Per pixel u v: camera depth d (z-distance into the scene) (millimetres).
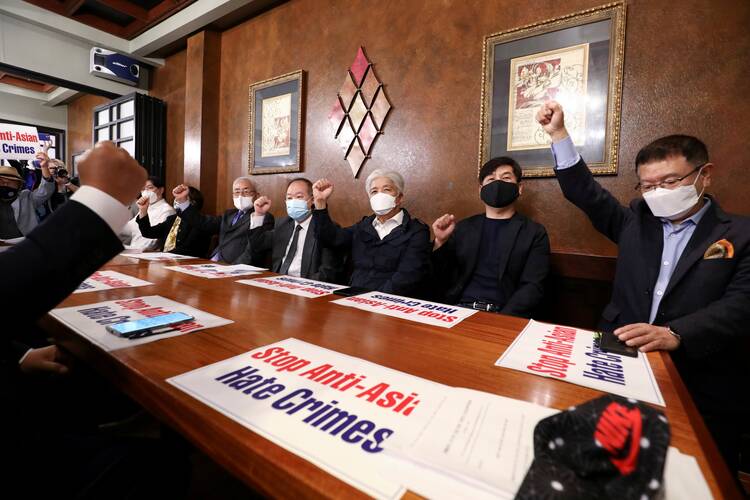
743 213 1740
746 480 1415
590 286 2119
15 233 3027
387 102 2818
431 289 2172
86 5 4055
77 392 1355
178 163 4668
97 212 507
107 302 1070
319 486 368
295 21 3385
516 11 2307
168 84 4742
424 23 2650
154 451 737
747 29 1712
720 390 1127
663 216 1286
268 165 3605
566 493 336
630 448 362
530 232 1905
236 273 1713
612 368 697
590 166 2080
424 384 592
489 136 2385
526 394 573
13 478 615
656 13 1901
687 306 1208
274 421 473
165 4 3973
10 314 434
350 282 2213
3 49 4035
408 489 360
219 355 691
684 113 1852
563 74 2146
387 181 2082
